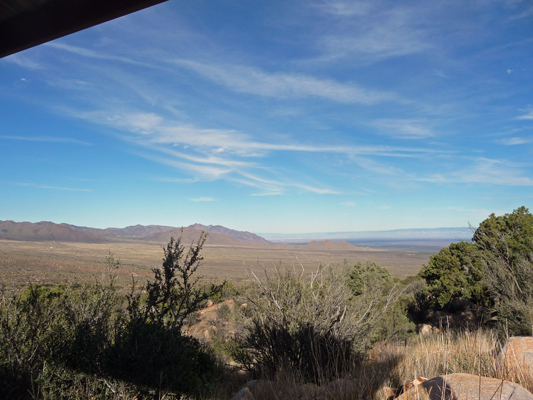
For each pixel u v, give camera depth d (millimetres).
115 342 4477
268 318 6977
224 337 11703
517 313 8469
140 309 5105
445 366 3781
